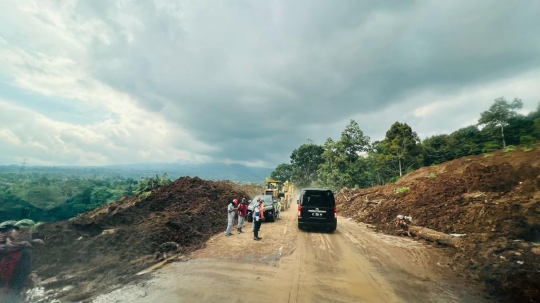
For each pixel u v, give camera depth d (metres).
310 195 13.70
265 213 16.50
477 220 11.22
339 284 6.39
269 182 33.38
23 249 5.07
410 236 12.48
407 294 5.83
